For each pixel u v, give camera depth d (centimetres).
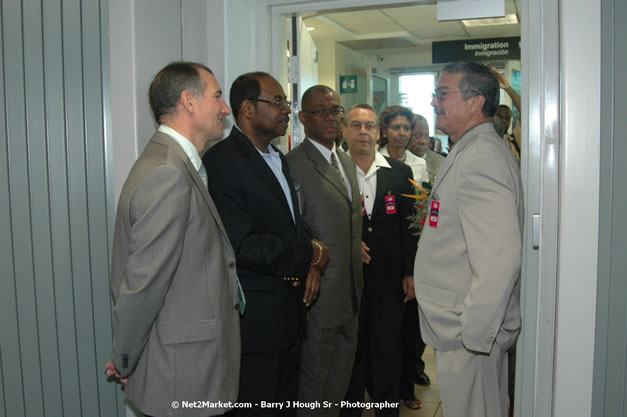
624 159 127
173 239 124
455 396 148
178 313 131
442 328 147
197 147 149
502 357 156
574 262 131
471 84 151
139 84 165
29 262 174
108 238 171
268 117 178
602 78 127
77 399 176
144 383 131
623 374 130
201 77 145
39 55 170
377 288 233
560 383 134
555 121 139
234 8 219
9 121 171
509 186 136
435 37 458
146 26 168
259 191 166
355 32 468
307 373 200
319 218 198
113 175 168
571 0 128
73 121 170
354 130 240
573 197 130
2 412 179
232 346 141
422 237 159
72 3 167
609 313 130
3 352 176
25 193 173
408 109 271
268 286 166
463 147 148
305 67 263
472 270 136
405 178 243
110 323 172
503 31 347
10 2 169
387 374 236
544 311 142
